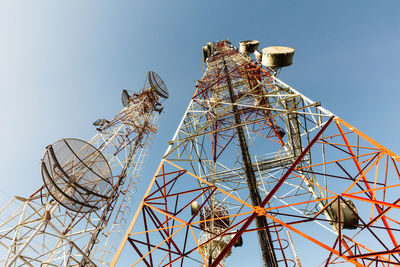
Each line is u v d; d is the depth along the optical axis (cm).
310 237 654
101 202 1530
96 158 1558
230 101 1678
